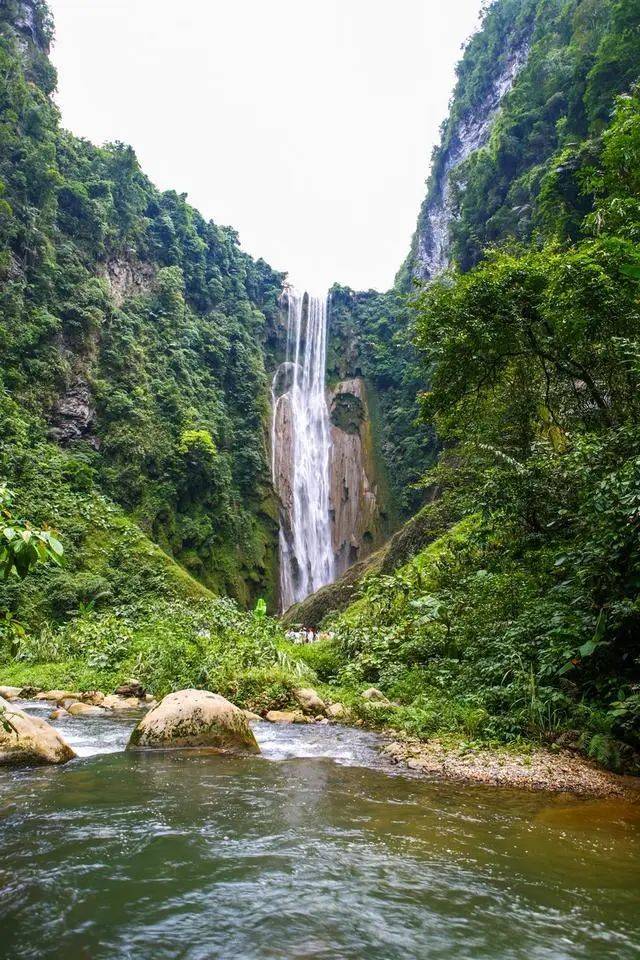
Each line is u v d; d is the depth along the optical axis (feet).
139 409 117.80
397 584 35.91
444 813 11.90
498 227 107.55
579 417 31.07
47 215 118.73
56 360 107.96
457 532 43.09
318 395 164.66
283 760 17.16
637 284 24.38
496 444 33.60
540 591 26.73
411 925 7.09
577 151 62.13
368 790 13.70
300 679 30.37
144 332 132.26
